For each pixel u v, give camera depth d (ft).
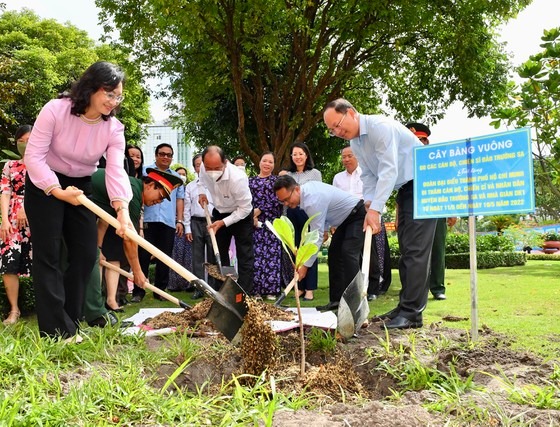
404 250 14.05
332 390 9.44
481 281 25.64
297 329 13.42
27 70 61.16
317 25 44.50
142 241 11.02
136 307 19.44
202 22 34.22
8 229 15.56
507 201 11.23
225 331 10.50
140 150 21.25
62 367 9.40
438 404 7.45
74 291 11.89
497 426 6.72
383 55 43.80
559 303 17.92
